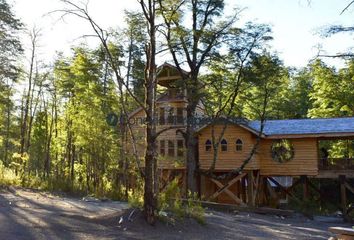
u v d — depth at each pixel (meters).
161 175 32.12
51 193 25.62
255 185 31.23
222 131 30.25
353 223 24.72
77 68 33.06
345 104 37.88
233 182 30.48
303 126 30.73
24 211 16.39
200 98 30.73
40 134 47.38
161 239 13.05
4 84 31.17
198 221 16.45
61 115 44.34
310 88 51.94
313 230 19.02
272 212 25.12
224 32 29.14
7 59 29.59
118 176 30.12
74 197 25.12
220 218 20.25
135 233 13.56
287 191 32.00
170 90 35.62
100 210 18.67
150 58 15.80
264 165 31.52
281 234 16.70
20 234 12.12
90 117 30.31
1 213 15.41
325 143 40.50
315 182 36.38
